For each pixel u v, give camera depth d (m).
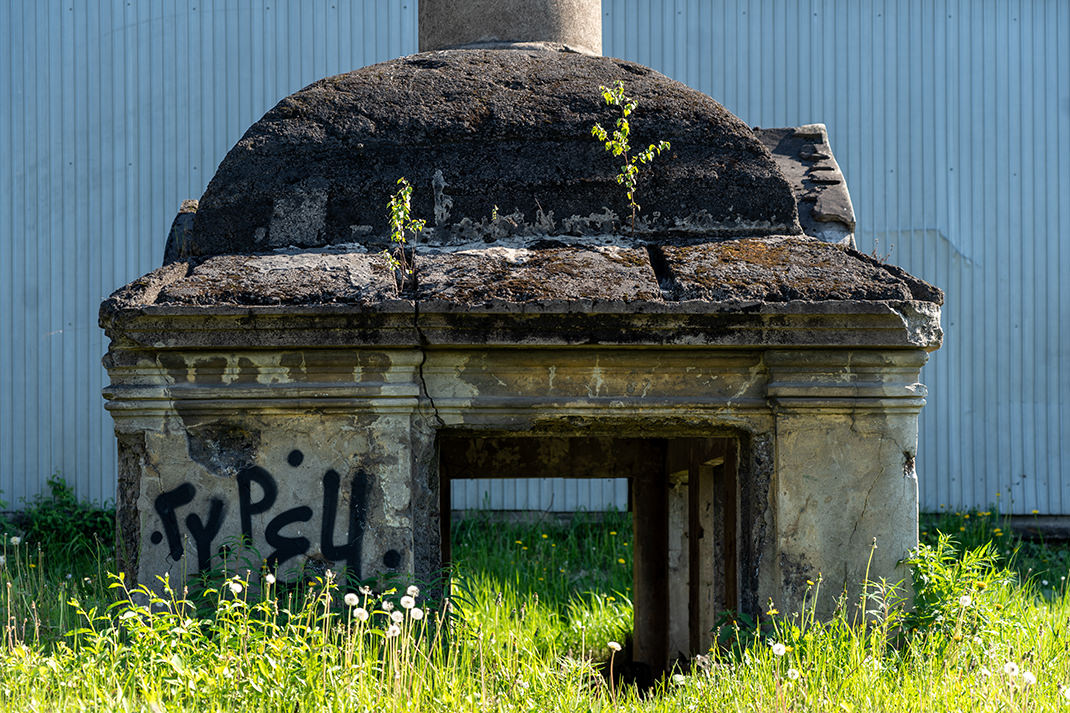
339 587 5.79
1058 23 13.27
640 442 9.56
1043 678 5.56
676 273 6.04
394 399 5.88
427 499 5.96
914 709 4.84
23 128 13.05
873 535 5.97
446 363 5.94
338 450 5.88
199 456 5.89
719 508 7.89
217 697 4.63
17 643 5.47
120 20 13.14
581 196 6.57
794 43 13.23
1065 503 12.99
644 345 5.82
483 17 7.92
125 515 6.01
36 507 12.80
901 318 5.84
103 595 7.00
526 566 11.64
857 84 13.20
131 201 13.09
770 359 5.95
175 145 13.12
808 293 5.88
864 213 13.16
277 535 5.85
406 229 6.43
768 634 5.82
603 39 13.23
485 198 6.55
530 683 5.36
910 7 13.23
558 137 6.67
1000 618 6.17
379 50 13.23
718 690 5.13
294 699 4.63
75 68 13.10
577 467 9.47
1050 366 13.10
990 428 13.08
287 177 6.55
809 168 7.36
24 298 13.01
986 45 13.25
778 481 5.96
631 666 9.44
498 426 5.98
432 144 6.64
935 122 13.20
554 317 5.76
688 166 6.64
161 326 5.74
